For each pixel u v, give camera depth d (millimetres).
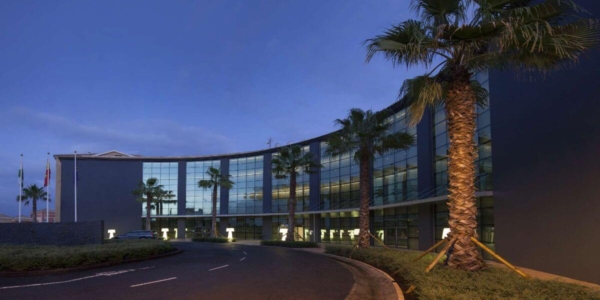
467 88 11461
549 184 14750
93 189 63469
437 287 8070
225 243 49000
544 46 10266
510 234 17672
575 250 13250
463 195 11039
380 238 38656
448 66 11836
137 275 14875
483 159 23609
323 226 48969
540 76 15336
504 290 7605
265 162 59188
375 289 12258
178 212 64875
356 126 25266
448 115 11641
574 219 13328
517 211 17047
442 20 11211
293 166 40281
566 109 13766
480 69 12523
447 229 15375
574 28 9984
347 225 44688
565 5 9750
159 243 25469
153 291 11164
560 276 14000
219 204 63125
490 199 22812
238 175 62500
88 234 25219
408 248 33625
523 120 16562
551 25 10430
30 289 11555
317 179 49844
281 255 26672
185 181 65875
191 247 37688
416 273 10211
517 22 9773
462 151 11203
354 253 22062
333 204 47062
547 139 14898
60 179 63219
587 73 12734
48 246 21141
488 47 12031
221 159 64000
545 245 14992
